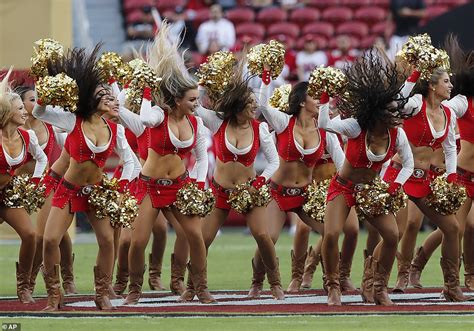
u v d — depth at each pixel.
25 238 25.34
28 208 25.36
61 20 42.12
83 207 23.30
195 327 19.86
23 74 39.62
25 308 23.86
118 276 27.53
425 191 25.56
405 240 27.69
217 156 25.41
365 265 24.64
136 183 26.31
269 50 24.77
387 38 56.75
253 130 25.20
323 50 58.44
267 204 25.31
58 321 20.86
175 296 27.08
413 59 23.84
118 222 23.28
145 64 23.91
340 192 23.95
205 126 25.61
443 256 25.31
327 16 61.09
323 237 24.36
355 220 26.88
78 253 39.12
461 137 26.62
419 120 25.56
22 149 25.20
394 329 19.53
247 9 61.31
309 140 26.25
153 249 28.97
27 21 41.50
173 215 25.20
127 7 61.09
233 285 29.42
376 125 23.23
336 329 19.53
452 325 20.08
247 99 24.89
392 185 23.80
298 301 25.20
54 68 23.16
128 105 25.62
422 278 31.09
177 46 25.52
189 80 24.50
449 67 25.92
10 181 25.31
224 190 25.30
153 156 24.64
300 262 28.14
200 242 24.80
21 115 24.81
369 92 23.14
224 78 25.05
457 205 25.06
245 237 47.62
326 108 23.34
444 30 47.47
